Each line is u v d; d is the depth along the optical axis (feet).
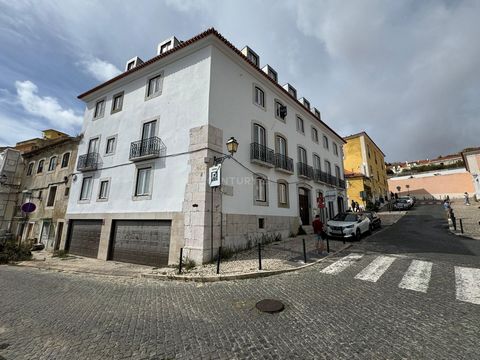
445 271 19.61
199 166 29.94
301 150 51.44
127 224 35.83
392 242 33.88
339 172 69.21
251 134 37.45
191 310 14.69
